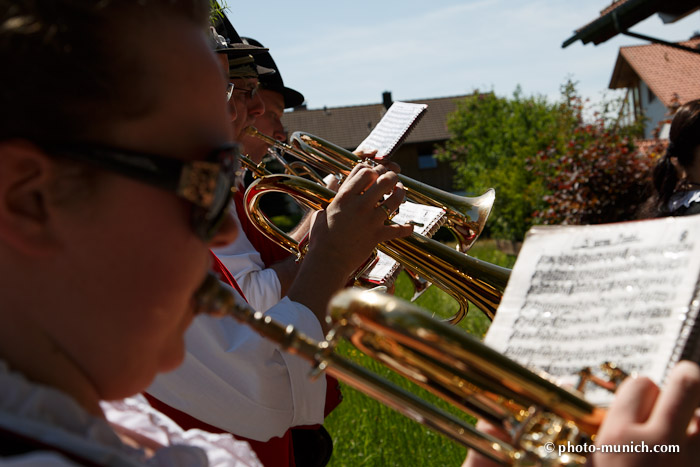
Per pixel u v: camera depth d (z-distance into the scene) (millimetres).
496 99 17703
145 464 780
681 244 910
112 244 715
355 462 3330
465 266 1990
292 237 2611
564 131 10586
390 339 898
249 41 3445
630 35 5016
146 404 1037
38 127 667
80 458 683
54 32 664
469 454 991
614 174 7332
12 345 713
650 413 786
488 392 924
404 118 2670
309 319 1519
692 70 22750
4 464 600
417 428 3457
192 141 754
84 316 723
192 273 780
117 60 695
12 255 700
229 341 1474
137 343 754
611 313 917
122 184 710
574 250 998
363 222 1678
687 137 3254
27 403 685
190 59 756
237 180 2488
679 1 4812
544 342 949
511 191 10617
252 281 2213
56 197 686
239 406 1466
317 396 1562
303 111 34438
